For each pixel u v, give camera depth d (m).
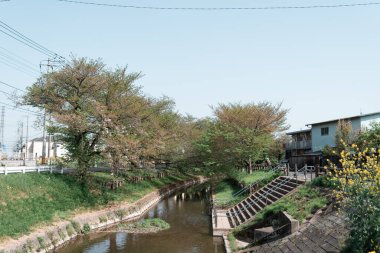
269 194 24.03
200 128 59.91
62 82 28.78
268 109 42.75
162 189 48.09
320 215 15.28
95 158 30.62
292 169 41.12
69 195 26.89
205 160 48.12
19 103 28.89
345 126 29.38
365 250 9.39
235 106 44.81
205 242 20.52
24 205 21.34
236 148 39.56
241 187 34.47
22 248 16.67
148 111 34.19
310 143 46.06
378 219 9.27
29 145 94.12
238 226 20.80
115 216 27.92
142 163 34.69
